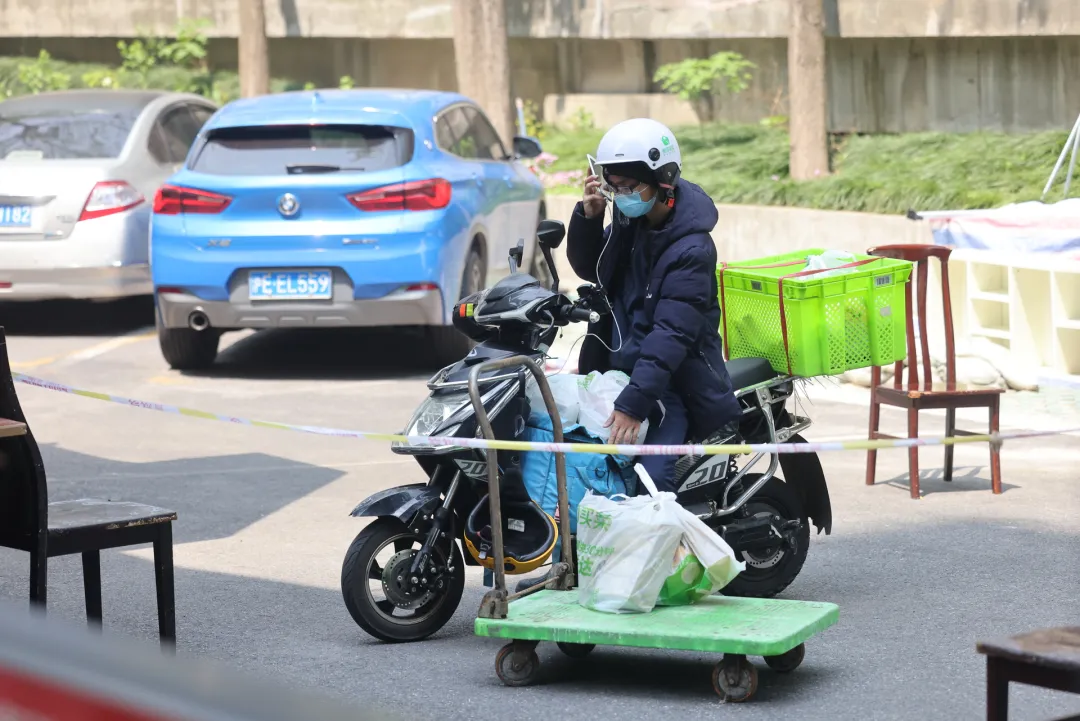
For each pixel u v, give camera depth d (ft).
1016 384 67.62
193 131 96.89
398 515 33.09
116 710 4.48
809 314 37.68
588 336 36.17
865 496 50.16
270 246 70.85
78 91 97.19
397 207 70.90
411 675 31.99
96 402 69.26
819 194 101.09
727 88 132.67
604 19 131.44
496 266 79.41
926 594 38.17
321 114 72.79
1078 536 44.04
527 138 80.02
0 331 29.01
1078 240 66.59
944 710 29.01
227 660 33.30
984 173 99.76
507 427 32.83
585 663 33.19
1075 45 110.93
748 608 31.40
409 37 145.07
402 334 88.43
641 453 30.50
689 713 29.09
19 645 4.71
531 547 33.09
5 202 85.05
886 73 121.80
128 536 30.83
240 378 75.10
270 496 51.49
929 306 73.77
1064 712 28.78
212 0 153.17
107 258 85.30
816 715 28.86
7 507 29.73
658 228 34.45
